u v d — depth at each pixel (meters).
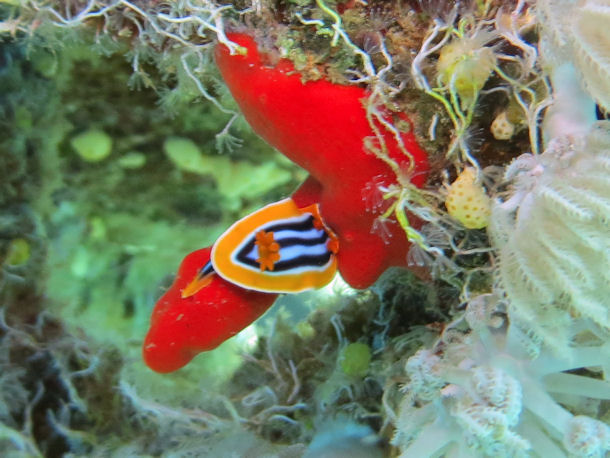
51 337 0.28
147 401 0.26
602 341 0.17
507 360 0.17
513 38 0.16
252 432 0.25
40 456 0.26
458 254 0.19
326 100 0.18
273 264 0.19
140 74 0.24
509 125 0.17
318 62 0.17
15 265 0.27
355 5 0.17
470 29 0.17
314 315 0.27
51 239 0.28
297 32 0.17
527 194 0.16
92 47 0.23
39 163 0.27
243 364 0.27
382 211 0.18
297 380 0.26
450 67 0.16
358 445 0.23
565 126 0.16
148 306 0.29
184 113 0.26
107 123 0.26
